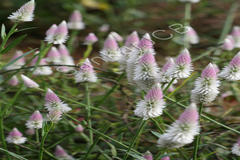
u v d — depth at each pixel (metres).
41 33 3.23
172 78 1.74
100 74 2.07
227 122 2.02
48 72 2.03
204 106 2.05
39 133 1.97
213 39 2.99
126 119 1.90
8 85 2.04
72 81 2.18
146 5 4.17
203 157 1.80
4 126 1.95
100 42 2.88
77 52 2.80
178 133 1.56
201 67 2.12
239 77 1.74
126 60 1.87
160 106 1.64
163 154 1.71
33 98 2.09
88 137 1.97
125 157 1.69
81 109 2.06
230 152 1.86
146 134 1.95
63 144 1.95
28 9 1.76
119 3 4.09
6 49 1.75
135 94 2.03
